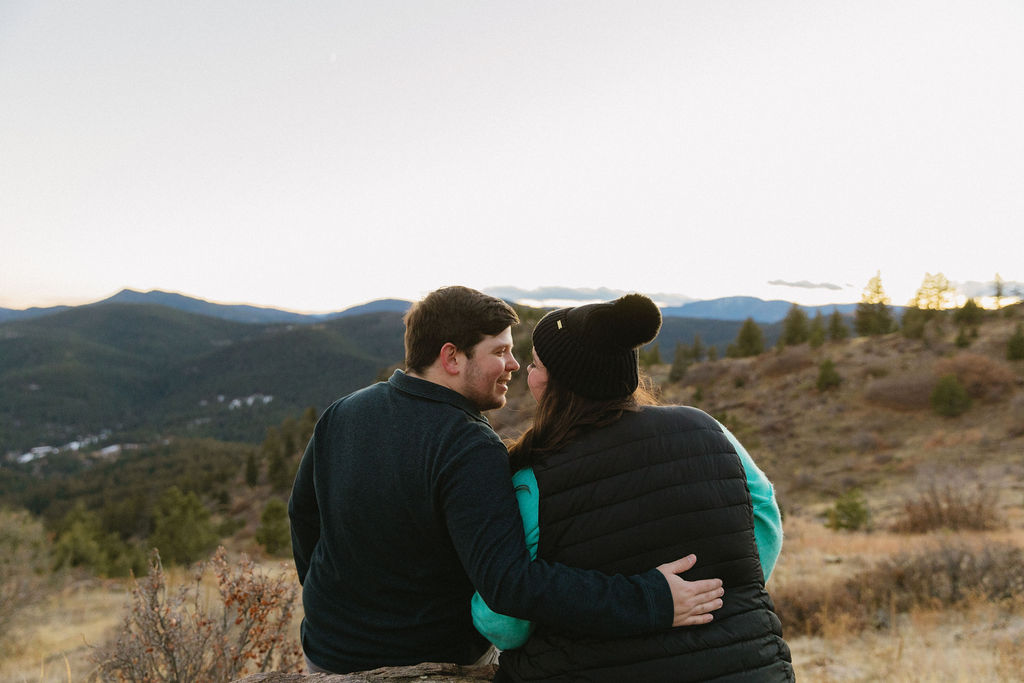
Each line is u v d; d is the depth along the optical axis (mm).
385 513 1527
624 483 1385
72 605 13805
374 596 1614
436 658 1669
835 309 86312
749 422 65438
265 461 102750
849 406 62656
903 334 77812
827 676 6070
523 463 1533
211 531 33469
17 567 12414
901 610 8438
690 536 1368
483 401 1646
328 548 1669
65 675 5301
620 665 1296
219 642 3410
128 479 135500
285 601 3666
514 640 1451
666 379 87375
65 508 112438
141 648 3338
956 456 45062
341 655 1666
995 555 8859
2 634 10781
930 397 56312
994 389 55406
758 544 1592
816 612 8633
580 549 1367
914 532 19297
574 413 1483
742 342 93438
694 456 1429
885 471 45969
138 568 28969
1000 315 76000
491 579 1318
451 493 1422
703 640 1304
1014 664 5453
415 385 1601
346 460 1610
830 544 16375
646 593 1270
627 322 1397
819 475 48531
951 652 6293
